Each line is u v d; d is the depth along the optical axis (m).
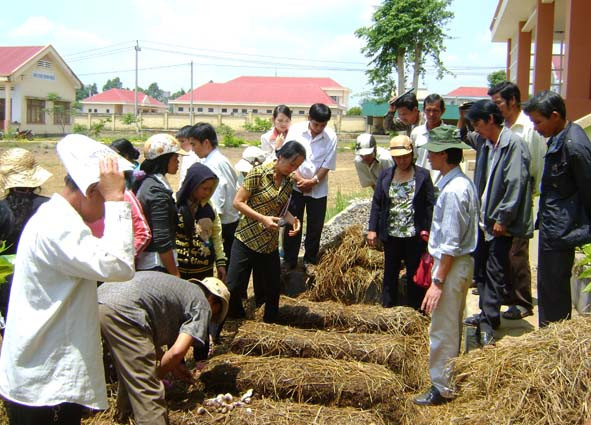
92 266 2.76
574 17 9.11
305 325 5.69
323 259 6.51
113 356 3.60
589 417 3.49
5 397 2.84
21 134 37.59
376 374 4.49
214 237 5.29
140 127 50.19
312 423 4.00
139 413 3.54
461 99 45.88
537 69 12.91
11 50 42.44
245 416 4.05
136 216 4.38
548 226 4.59
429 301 4.30
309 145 6.28
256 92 68.75
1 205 3.83
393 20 36.59
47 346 2.83
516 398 3.84
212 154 5.91
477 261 5.41
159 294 3.71
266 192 5.13
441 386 4.42
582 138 4.43
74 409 3.03
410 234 5.57
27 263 2.82
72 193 2.99
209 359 4.82
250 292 6.64
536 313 5.68
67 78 45.25
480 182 5.36
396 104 6.32
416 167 5.62
